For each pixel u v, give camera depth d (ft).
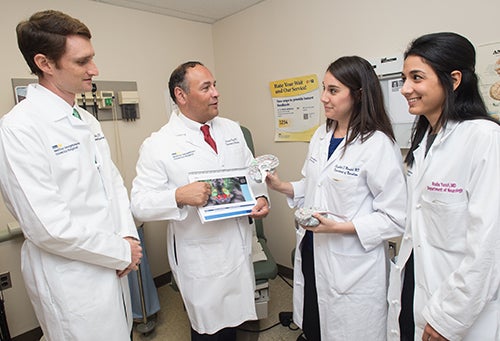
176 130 4.63
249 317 4.80
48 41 3.04
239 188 4.34
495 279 2.54
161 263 8.21
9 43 5.79
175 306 7.37
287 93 7.34
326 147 4.27
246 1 7.40
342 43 6.22
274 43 7.42
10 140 2.96
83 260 3.31
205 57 8.82
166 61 7.97
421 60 2.81
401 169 3.77
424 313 2.89
